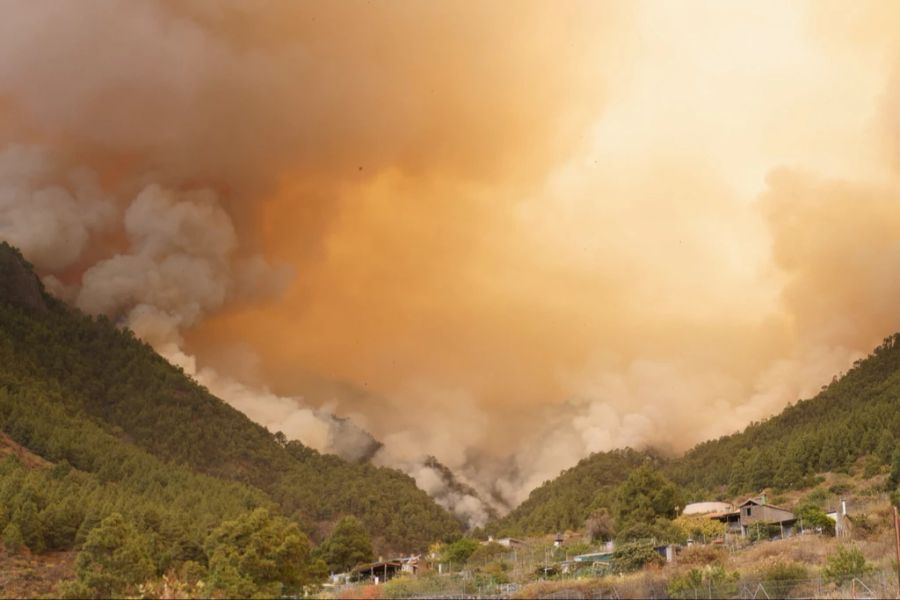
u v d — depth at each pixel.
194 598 76.56
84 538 130.88
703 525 122.69
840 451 195.62
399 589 88.00
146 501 190.38
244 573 81.88
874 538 91.50
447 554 133.75
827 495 165.00
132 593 82.12
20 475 170.50
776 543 98.44
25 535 128.50
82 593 82.25
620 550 101.62
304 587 90.75
